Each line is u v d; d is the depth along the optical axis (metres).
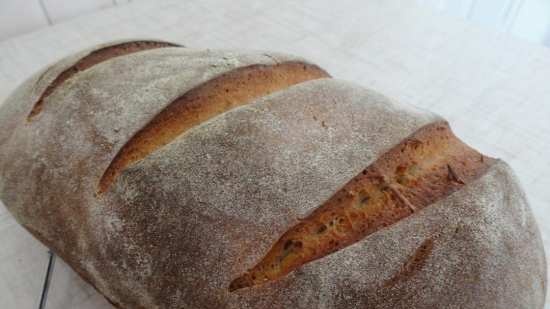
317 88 0.16
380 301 0.13
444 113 0.26
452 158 0.16
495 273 0.14
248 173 0.14
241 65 0.17
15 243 0.21
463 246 0.14
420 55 0.29
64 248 0.17
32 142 0.17
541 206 0.22
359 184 0.14
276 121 0.15
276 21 0.32
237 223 0.14
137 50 0.20
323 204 0.14
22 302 0.19
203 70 0.17
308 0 0.34
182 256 0.14
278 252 0.14
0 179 0.18
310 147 0.15
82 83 0.17
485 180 0.15
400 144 0.15
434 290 0.13
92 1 0.34
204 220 0.14
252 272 0.14
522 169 0.23
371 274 0.13
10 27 0.31
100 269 0.16
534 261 0.15
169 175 0.15
